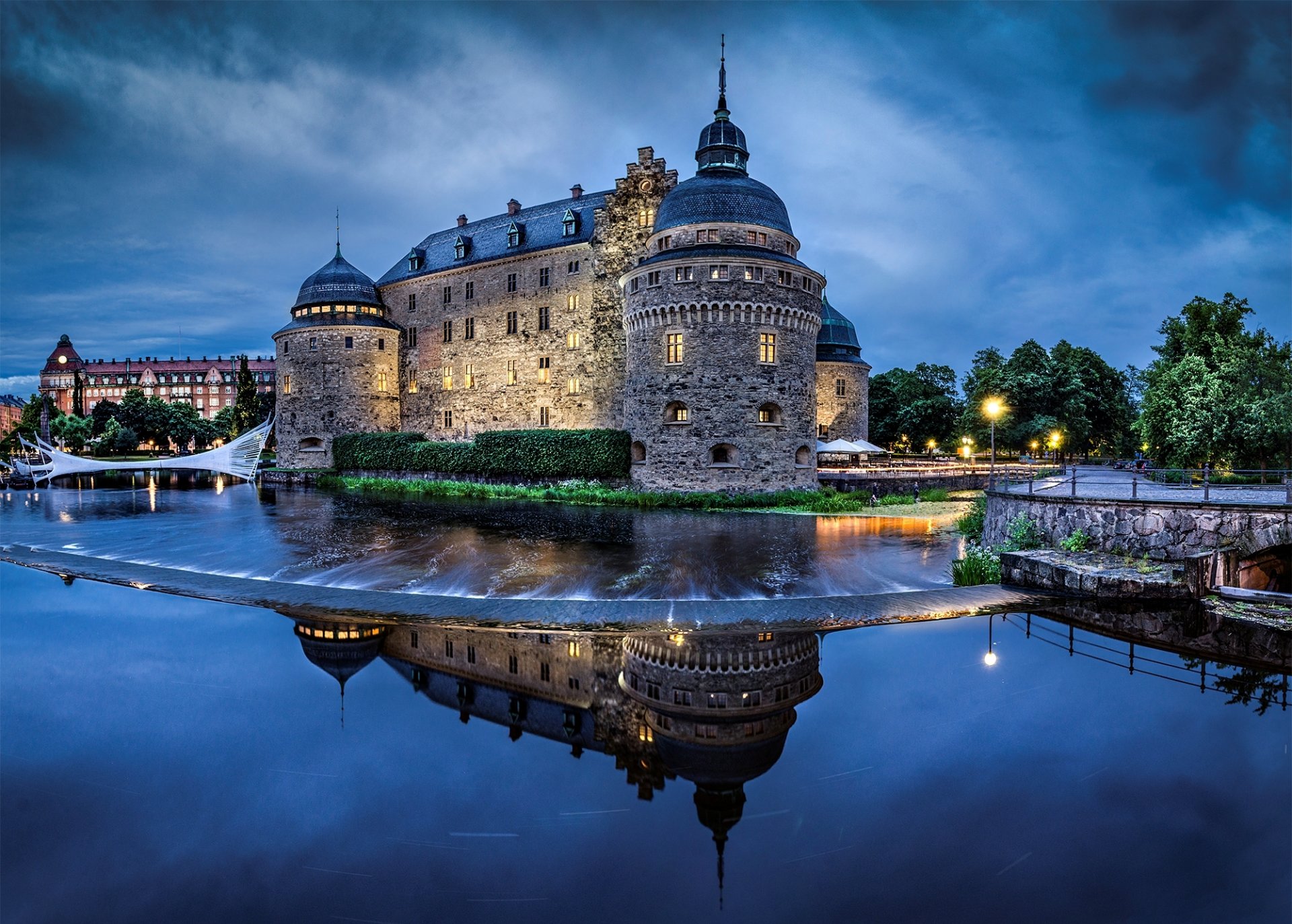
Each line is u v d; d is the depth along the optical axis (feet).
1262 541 62.18
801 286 155.33
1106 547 71.31
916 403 281.33
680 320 152.25
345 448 225.56
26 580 75.36
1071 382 261.65
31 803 31.48
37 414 381.60
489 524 118.73
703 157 169.07
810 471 159.74
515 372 213.66
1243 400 128.16
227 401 605.31
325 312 235.40
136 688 44.91
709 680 46.34
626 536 104.42
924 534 105.91
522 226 219.41
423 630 56.95
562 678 47.01
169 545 97.91
